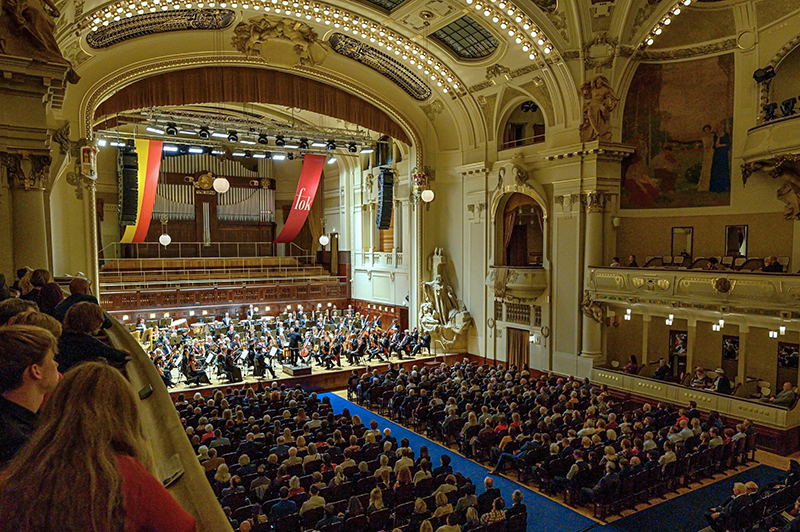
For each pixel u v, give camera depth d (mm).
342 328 27047
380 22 20953
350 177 34094
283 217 38125
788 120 15523
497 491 10531
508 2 17859
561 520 11578
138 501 1550
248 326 26109
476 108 24859
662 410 15266
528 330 23344
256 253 36938
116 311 25891
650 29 18422
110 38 19797
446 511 9352
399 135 27062
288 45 22984
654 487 12516
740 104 18250
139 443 1730
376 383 19703
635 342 21016
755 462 14422
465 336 26641
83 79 20156
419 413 16438
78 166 20406
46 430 1568
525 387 17281
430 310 27031
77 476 1454
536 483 13328
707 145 19172
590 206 20422
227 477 9922
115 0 17172
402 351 27000
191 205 34469
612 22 18656
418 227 27453
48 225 11945
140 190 24453
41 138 9672
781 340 17625
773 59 17344
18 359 2180
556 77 20594
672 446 12812
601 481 11266
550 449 12555
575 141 20734
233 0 18859
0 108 9352
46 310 6035
